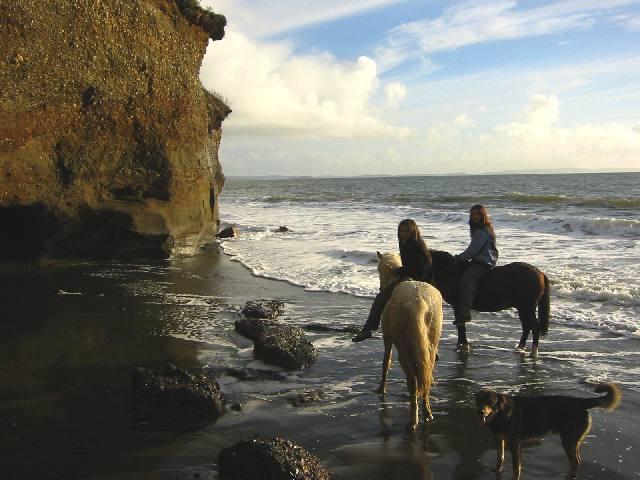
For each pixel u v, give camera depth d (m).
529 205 35.78
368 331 7.70
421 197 51.78
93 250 17.55
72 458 5.43
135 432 6.02
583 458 5.42
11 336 9.59
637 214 27.88
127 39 17.08
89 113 15.99
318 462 5.19
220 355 8.73
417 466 5.35
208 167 22.20
